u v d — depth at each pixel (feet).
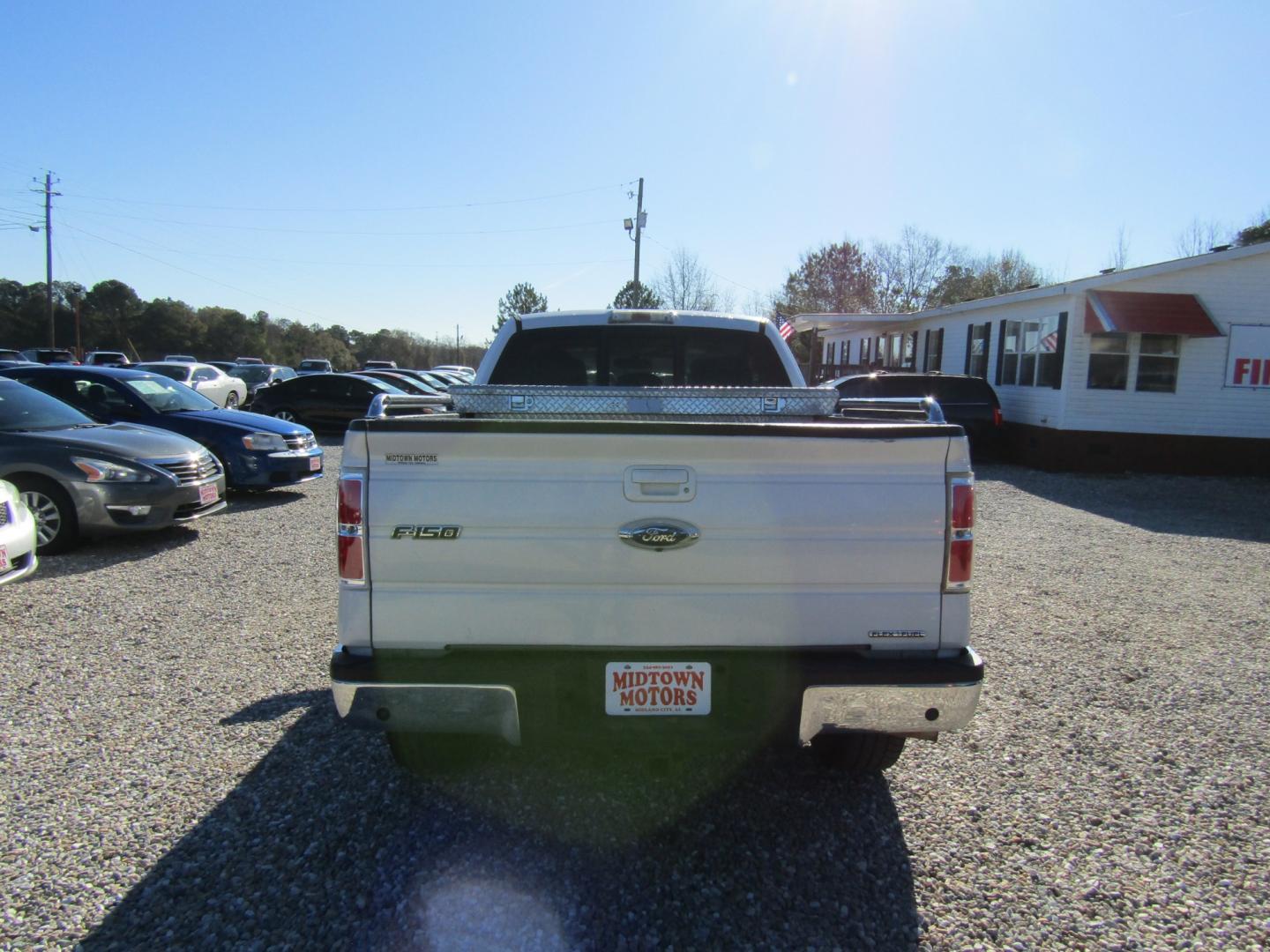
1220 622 19.67
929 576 9.06
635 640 8.94
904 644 9.13
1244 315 50.52
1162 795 11.43
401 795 11.03
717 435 8.64
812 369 102.99
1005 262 176.04
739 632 8.96
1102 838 10.32
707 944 8.29
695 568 8.84
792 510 8.84
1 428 24.95
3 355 120.26
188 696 14.20
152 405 33.96
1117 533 31.30
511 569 8.79
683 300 146.72
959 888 9.27
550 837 10.15
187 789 11.10
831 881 9.35
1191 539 30.22
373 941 8.25
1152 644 17.95
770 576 8.90
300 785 11.25
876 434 8.82
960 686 8.95
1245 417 51.24
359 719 8.95
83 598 20.15
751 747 9.34
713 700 9.02
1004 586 23.02
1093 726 13.69
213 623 18.26
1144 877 9.52
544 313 16.62
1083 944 8.38
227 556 24.67
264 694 14.34
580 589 8.86
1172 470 51.65
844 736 11.24
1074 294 50.78
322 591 20.85
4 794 10.91
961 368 69.36
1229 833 10.48
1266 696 15.05
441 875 9.33
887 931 8.52
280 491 38.11
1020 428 56.70
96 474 24.38
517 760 12.12
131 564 23.57
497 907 8.79
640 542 8.77
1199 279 50.47
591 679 8.92
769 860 9.74
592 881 9.29
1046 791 11.50
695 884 9.26
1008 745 12.94
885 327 85.97
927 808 10.97
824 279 176.35
